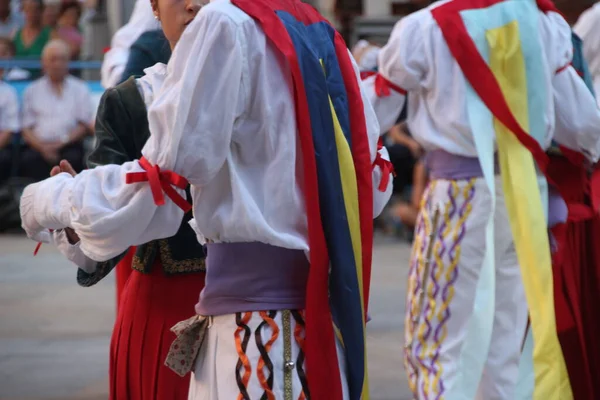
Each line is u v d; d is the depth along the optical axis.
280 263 4.42
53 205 4.44
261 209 4.31
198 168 4.19
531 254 6.77
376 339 11.33
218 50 4.21
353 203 4.45
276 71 4.31
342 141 4.44
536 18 7.02
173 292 5.49
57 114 19.22
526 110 6.91
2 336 11.61
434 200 7.20
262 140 4.31
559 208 7.21
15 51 22.23
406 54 7.08
